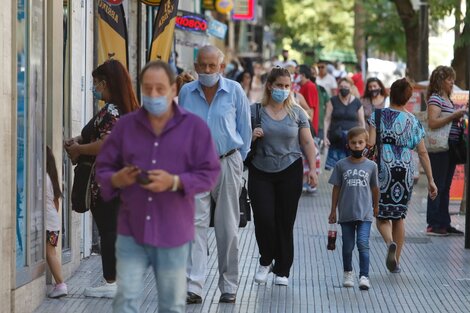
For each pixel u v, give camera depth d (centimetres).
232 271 1852
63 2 2052
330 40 11538
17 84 1639
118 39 2280
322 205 3422
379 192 2122
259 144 1934
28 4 1698
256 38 12650
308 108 3591
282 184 1947
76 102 2147
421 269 2242
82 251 2256
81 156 1769
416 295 1959
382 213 2152
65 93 2088
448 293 1983
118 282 1263
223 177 1812
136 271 1262
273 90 1916
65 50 2084
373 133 2162
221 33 4803
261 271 2006
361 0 6250
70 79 2089
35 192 1762
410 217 3145
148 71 1220
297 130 1942
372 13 6106
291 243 1986
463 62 3903
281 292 1958
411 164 2159
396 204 2148
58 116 1900
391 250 2103
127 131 1260
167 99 1223
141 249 1262
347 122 3456
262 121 1931
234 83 1827
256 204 1945
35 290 1759
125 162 1258
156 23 2489
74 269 2112
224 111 1805
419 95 3931
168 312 1273
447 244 2603
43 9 1789
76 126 2150
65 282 2000
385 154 2152
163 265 1256
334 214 2031
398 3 4847
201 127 1257
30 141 1714
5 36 1573
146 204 1245
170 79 1226
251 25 12500
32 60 1730
